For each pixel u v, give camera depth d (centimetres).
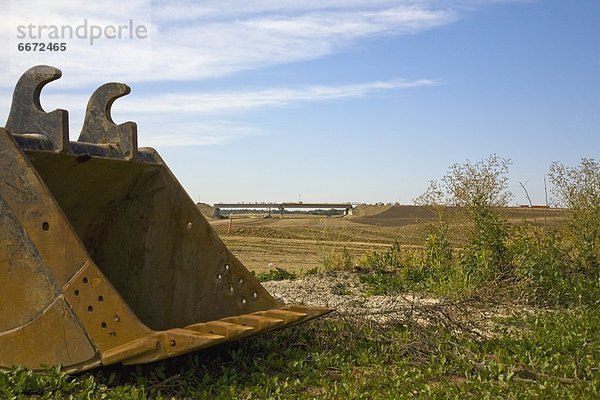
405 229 2216
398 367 649
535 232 1272
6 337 588
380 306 978
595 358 682
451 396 562
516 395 563
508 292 1048
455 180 1262
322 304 1037
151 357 551
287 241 2919
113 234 745
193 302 720
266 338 711
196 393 570
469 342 720
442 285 1122
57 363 573
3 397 532
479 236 1188
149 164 721
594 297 1048
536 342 730
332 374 636
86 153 645
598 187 1250
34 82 630
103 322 563
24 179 584
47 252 579
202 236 721
